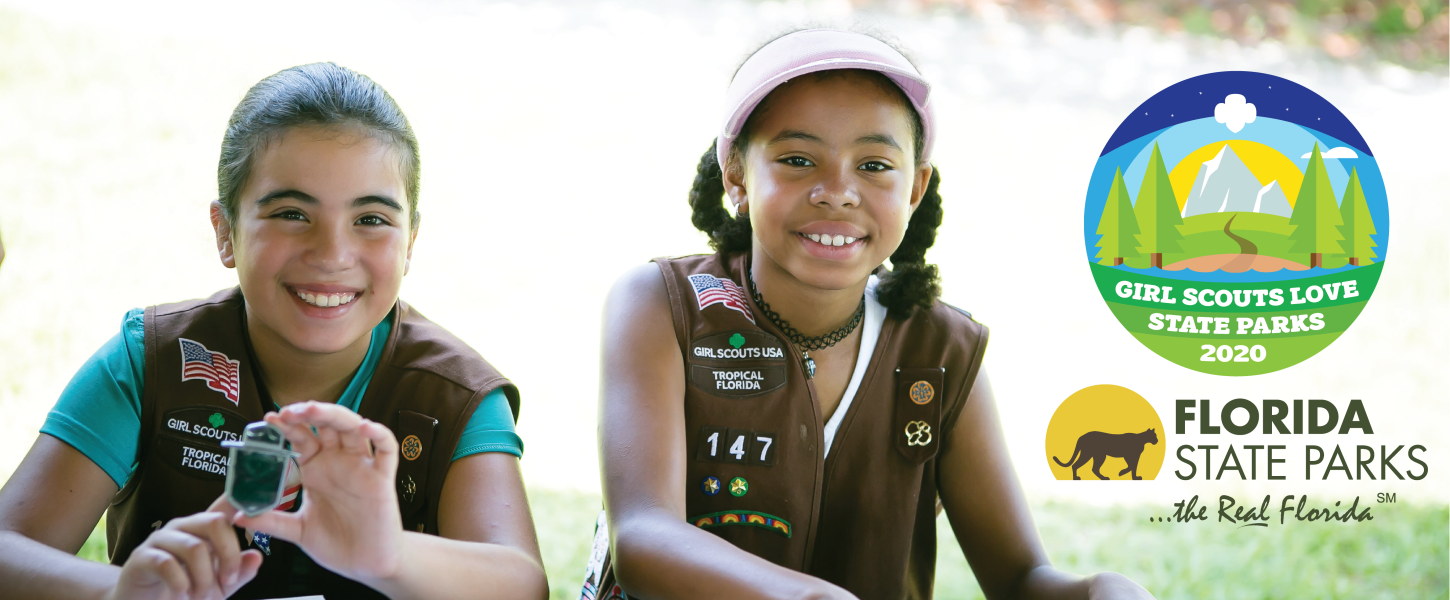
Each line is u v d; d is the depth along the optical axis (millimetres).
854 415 1831
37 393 3545
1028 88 7480
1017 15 8953
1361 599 2990
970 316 1930
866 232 1720
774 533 1782
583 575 2740
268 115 1582
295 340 1601
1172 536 3320
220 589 1329
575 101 6613
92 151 5375
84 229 4699
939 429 1862
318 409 1277
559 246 5094
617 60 7297
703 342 1802
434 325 1824
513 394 1795
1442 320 4938
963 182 6090
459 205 5309
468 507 1665
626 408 1740
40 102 5742
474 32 7434
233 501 1294
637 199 5609
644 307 1828
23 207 4793
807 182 1697
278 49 6672
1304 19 9062
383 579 1387
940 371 1854
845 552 1830
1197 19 9008
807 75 1707
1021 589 1826
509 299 4609
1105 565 3123
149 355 1674
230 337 1707
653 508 1649
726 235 1926
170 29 6727
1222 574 3100
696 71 7270
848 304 1808
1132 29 8844
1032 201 5961
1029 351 4555
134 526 1692
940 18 8750
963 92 7297
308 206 1569
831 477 1824
